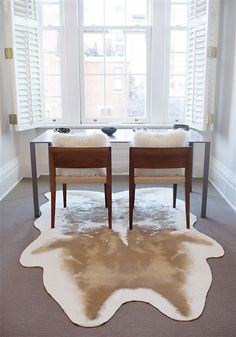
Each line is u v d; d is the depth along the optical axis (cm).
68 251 250
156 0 411
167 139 281
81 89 438
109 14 425
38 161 446
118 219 306
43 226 294
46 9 415
